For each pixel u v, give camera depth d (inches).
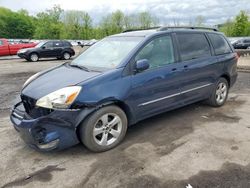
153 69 167.6
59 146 138.3
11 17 3144.7
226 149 149.5
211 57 210.7
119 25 2591.0
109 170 131.6
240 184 118.0
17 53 759.7
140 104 162.7
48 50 756.0
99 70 156.3
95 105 140.8
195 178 122.7
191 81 193.2
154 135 171.3
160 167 132.4
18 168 135.9
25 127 136.0
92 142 144.8
